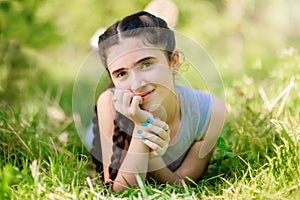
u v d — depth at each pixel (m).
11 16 4.25
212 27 6.05
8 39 4.24
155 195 2.10
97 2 5.84
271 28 7.28
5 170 2.11
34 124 2.94
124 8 5.73
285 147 2.29
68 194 2.05
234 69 5.00
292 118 2.70
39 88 4.12
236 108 3.10
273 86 3.25
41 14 4.72
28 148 2.60
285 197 2.03
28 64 4.27
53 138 2.92
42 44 4.82
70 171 2.31
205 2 6.25
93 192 2.09
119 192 2.29
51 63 5.16
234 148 2.68
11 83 3.87
